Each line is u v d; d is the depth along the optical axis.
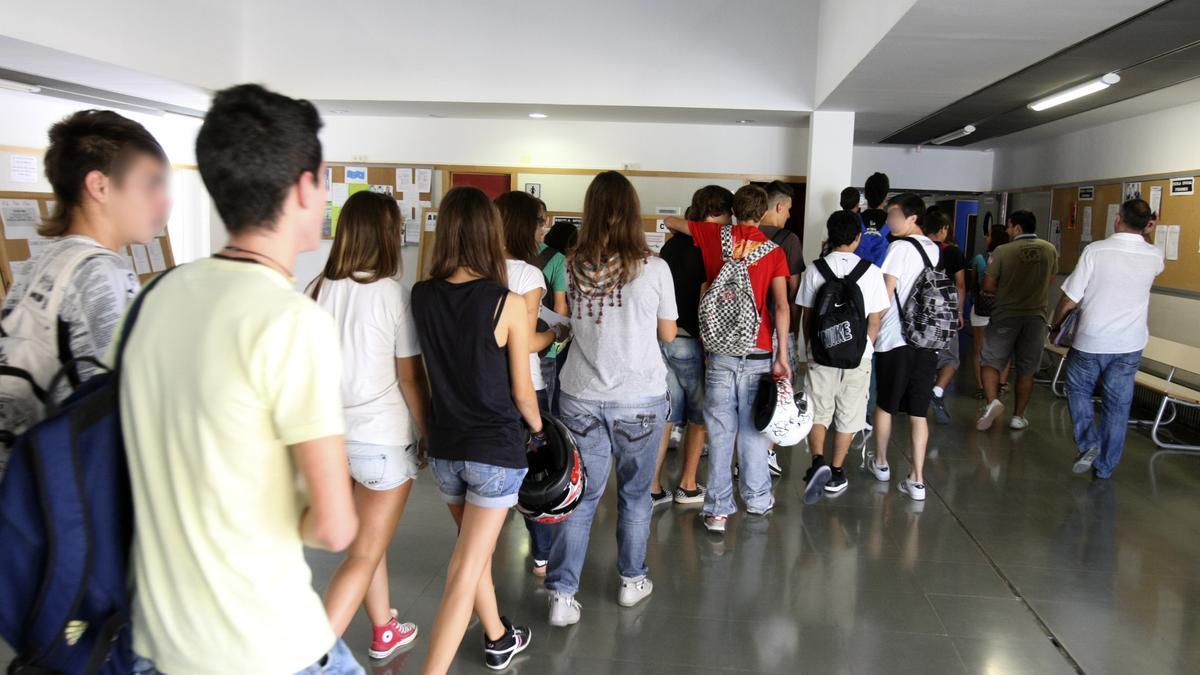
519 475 2.40
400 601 3.19
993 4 3.91
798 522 4.17
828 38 6.98
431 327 2.35
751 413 3.93
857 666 2.81
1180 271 6.85
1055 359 8.25
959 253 7.36
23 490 1.11
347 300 2.38
